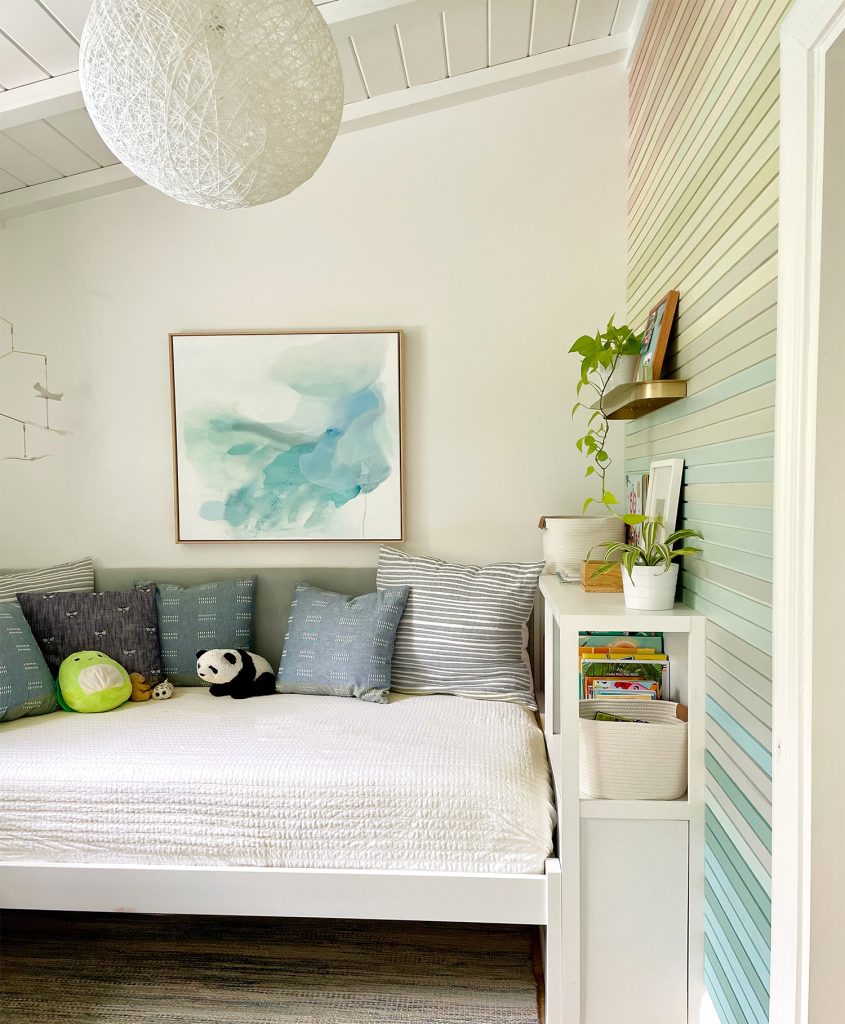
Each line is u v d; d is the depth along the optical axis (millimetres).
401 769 1926
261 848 1893
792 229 1223
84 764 2000
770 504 1357
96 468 2934
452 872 1839
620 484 2783
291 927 2225
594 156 2746
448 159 2781
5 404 2943
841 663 1196
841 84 1151
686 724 1734
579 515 2803
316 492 2844
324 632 2605
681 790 1745
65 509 2951
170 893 1893
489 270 2791
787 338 1241
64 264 2898
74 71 2182
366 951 2105
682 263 1950
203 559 2934
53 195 2785
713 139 1687
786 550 1246
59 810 1943
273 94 1366
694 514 1823
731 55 1565
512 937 2170
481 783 1881
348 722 2250
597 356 2184
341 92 1513
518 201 2771
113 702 2457
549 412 2799
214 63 1308
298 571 2883
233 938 2172
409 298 2814
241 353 2836
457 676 2549
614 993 1752
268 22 1339
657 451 2230
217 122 1357
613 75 2727
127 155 1457
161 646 2746
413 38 2385
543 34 2512
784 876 1253
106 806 1935
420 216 2799
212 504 2871
